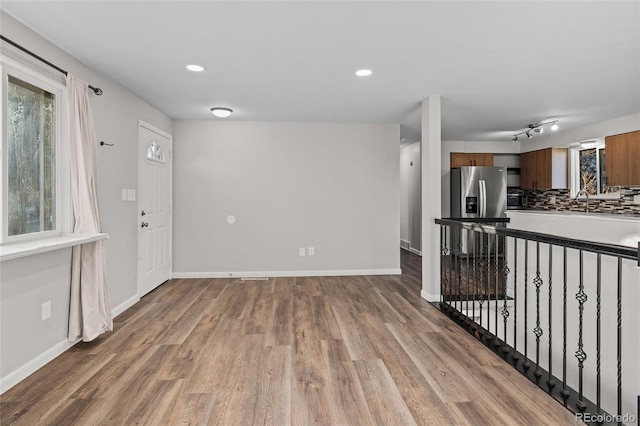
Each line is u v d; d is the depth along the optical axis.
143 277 4.30
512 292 4.17
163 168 4.91
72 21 2.38
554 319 3.30
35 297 2.42
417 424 1.84
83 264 2.83
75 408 1.97
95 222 2.94
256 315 3.57
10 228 2.35
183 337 2.99
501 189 6.75
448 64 3.13
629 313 2.58
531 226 3.73
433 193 4.05
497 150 7.36
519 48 2.80
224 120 5.29
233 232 5.35
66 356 2.62
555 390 2.16
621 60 3.05
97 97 3.28
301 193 5.42
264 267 5.40
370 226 5.52
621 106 4.55
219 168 5.31
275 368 2.45
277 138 5.38
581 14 2.30
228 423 1.85
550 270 2.29
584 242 1.97
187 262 5.30
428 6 2.21
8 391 2.14
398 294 4.39
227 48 2.81
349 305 3.92
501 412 1.95
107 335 3.03
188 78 3.48
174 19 2.37
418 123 5.50
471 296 4.10
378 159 5.51
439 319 3.46
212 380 2.28
